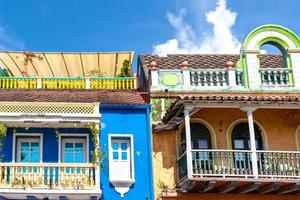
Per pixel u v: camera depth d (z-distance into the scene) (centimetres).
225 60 2517
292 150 2075
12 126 1942
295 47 2239
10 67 2527
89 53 2425
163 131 2050
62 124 1939
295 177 1900
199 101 1905
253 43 2227
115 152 2003
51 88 2341
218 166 1902
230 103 1938
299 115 2117
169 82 2134
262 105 1950
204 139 2062
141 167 1984
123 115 2036
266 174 1903
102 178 1950
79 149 1998
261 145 2080
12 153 1945
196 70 2166
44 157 1961
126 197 1942
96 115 1938
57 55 2430
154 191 1967
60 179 1852
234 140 2072
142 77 2450
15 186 1817
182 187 1956
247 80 2167
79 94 2236
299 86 2173
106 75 2572
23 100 2080
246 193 2002
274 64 2447
